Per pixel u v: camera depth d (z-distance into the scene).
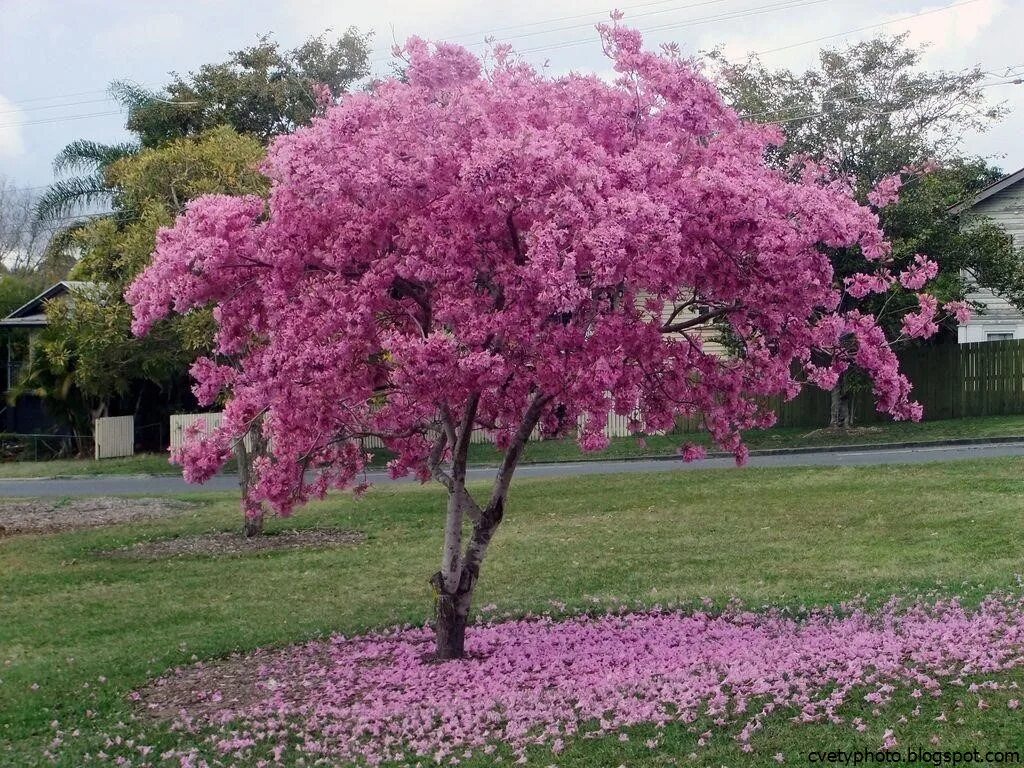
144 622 13.29
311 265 9.84
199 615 13.54
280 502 10.55
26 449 41.34
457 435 11.39
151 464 35.19
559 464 29.17
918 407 10.27
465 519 19.11
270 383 9.38
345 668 10.41
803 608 11.31
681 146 9.55
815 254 9.27
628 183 8.81
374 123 9.19
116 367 21.25
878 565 13.32
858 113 29.61
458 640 10.52
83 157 40.25
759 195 8.83
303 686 9.98
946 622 9.89
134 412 41.09
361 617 13.00
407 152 9.10
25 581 16.03
